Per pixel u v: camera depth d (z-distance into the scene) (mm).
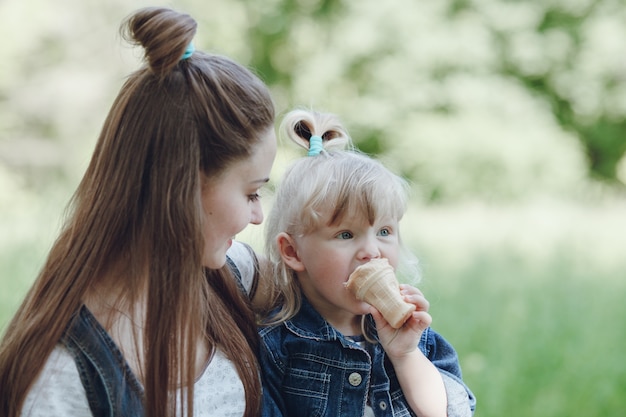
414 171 14859
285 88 14938
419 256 2770
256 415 1872
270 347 2020
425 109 14773
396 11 14578
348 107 14695
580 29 15508
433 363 2162
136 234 1682
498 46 15195
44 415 1595
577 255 8297
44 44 13367
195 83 1692
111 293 1695
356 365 2010
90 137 12969
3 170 12773
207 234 1742
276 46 15039
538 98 15562
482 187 14859
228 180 1720
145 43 1663
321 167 1995
